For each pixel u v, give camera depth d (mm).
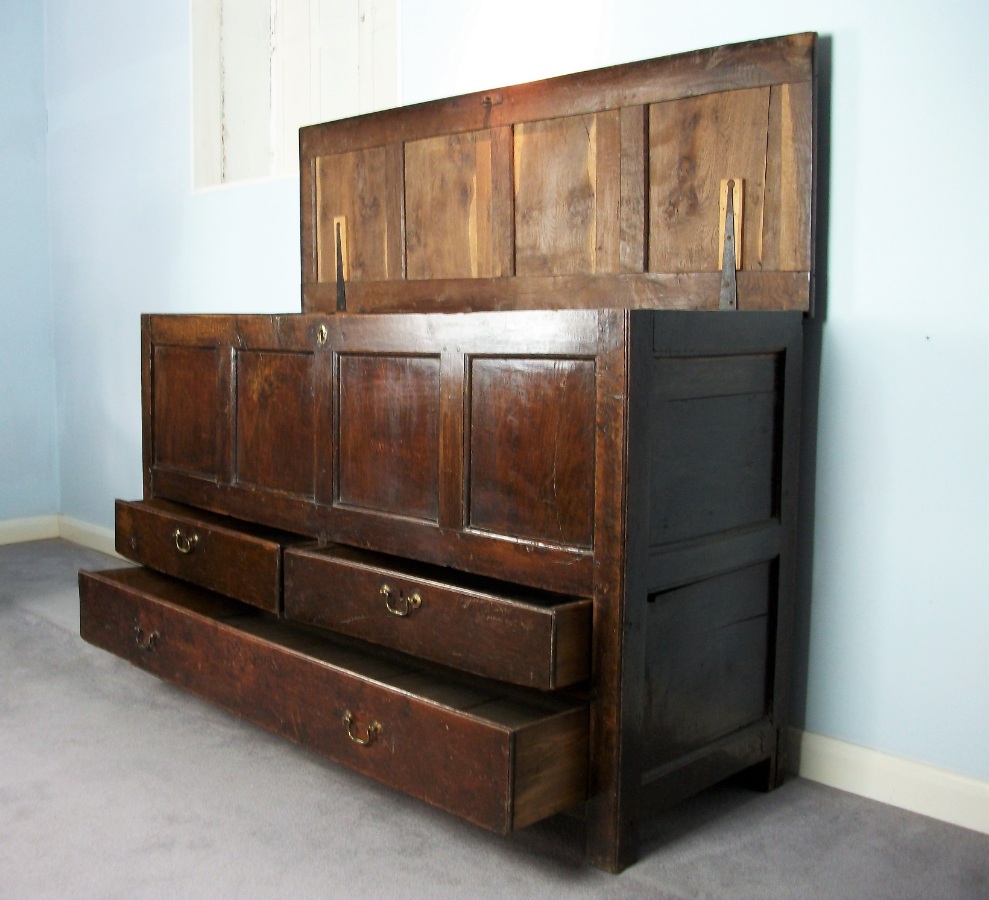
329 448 2158
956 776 1946
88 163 4141
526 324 1754
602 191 2299
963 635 1928
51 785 2043
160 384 2703
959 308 1887
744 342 1860
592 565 1691
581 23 2439
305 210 2980
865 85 1971
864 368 2018
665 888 1682
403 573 1922
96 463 4234
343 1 3455
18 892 1646
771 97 2020
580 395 1696
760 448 1967
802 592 2145
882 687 2045
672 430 1733
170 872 1715
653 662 1753
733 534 1903
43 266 4418
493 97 2477
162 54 3705
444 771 1705
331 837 1843
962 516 1912
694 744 1876
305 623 2229
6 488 4363
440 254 2648
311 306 2994
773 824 1929
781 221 2033
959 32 1849
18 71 4281
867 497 2033
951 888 1695
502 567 1828
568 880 1705
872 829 1914
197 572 2408
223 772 2117
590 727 1727
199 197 3609
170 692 2592
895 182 1947
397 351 1985
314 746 1968
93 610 2605
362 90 3432
